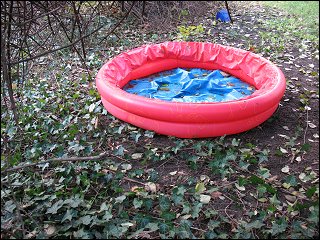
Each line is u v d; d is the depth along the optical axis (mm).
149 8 5434
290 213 2008
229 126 2693
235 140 2617
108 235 1839
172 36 5148
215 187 2223
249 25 5746
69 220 1912
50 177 2293
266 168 2420
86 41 4398
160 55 4125
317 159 2512
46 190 2156
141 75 4020
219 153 2475
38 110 3066
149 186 2221
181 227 1897
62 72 3924
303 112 3141
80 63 4117
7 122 2824
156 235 1896
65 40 3715
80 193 2096
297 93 3486
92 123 2914
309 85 3691
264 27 5598
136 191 2154
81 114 3090
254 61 3744
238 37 5191
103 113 3068
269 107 2805
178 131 2688
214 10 6441
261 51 4617
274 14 6422
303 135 2809
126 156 2514
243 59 3869
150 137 2740
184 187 2184
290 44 4898
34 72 3871
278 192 2193
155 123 2717
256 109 2695
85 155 2504
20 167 1912
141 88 3748
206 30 5484
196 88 3650
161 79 3863
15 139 2654
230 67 3996
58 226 1907
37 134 2740
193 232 1912
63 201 2029
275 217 1988
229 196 2168
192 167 2396
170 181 2297
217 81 3863
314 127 2918
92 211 1988
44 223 1929
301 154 2562
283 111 3154
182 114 2596
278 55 4484
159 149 2617
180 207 2061
